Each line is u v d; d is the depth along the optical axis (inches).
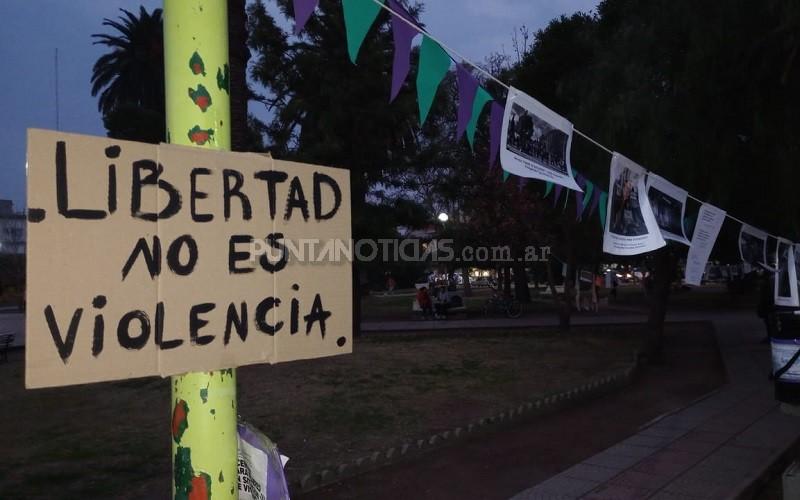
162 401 355.9
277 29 544.1
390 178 583.2
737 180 378.9
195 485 77.2
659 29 388.8
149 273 70.8
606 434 300.8
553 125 148.1
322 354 86.3
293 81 549.0
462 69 110.9
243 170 79.7
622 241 183.9
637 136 386.0
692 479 230.4
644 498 212.8
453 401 358.0
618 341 624.4
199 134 78.2
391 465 254.8
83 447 273.0
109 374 67.2
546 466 251.9
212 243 76.2
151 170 71.7
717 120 348.2
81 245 66.2
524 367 467.8
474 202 746.8
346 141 538.6
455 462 258.1
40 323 63.3
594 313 1077.8
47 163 64.6
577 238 713.6
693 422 319.9
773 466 247.6
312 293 85.8
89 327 66.3
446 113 550.3
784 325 189.6
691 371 484.7
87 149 67.1
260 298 80.2
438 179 725.9
